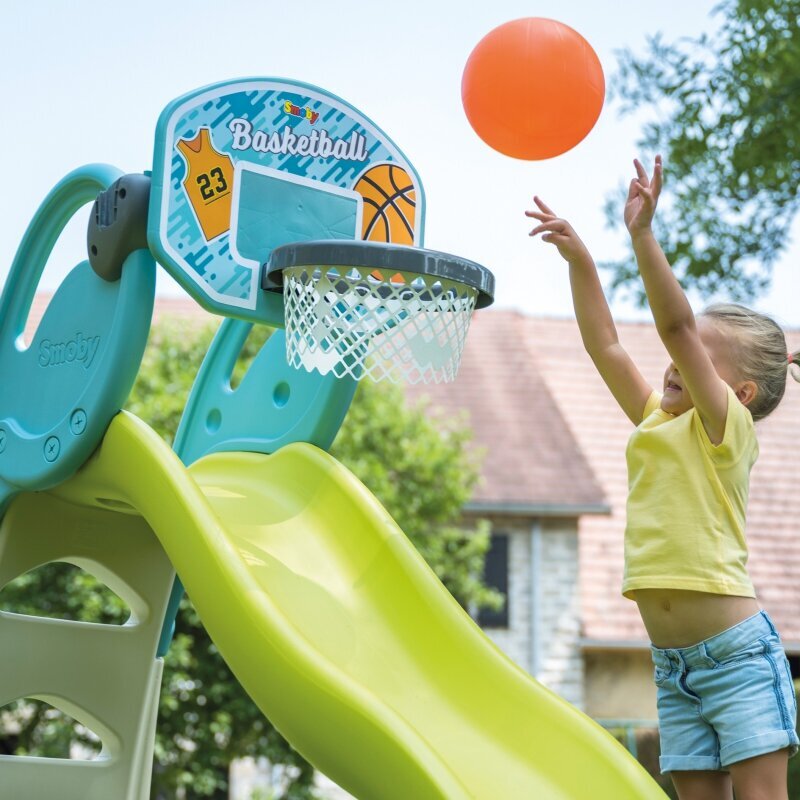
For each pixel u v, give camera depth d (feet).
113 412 9.74
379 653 8.95
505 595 34.58
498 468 35.68
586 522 37.04
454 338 9.32
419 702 8.57
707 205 19.89
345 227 10.64
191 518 8.62
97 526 11.51
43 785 11.34
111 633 11.64
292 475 10.63
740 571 8.11
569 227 9.38
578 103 9.16
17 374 11.06
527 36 9.14
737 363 8.61
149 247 9.57
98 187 10.78
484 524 29.66
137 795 11.71
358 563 9.71
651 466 8.41
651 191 8.12
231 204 9.99
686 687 8.11
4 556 10.98
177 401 25.00
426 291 9.20
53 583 25.23
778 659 7.92
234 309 9.89
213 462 11.48
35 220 11.37
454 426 30.94
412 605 9.22
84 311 10.25
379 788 7.14
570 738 7.97
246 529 9.95
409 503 28.17
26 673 11.18
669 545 8.14
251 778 32.91
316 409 10.69
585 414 40.42
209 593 8.33
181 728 25.66
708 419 8.22
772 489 38.19
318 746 7.53
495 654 8.71
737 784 7.77
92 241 9.96
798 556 35.88
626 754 7.69
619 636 33.94
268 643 7.80
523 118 9.20
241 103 10.17
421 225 11.10
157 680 11.98
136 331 9.63
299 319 9.42
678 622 8.09
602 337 9.38
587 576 35.45
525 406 39.11
